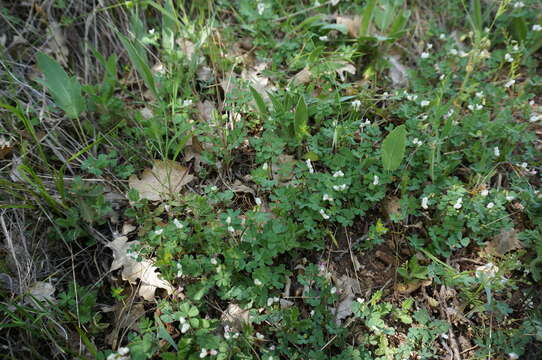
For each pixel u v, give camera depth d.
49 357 0.34
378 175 0.41
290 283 0.38
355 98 0.49
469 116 0.47
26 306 0.34
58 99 0.39
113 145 0.44
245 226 0.37
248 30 0.56
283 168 0.41
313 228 0.39
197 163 0.44
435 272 0.38
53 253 0.38
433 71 0.53
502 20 0.57
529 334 0.34
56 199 0.39
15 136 0.42
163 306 0.35
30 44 0.48
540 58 0.57
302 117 0.42
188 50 0.52
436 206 0.41
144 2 0.47
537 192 0.42
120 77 0.51
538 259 0.37
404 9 0.60
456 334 0.36
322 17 0.54
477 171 0.43
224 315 0.35
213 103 0.49
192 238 0.37
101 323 0.35
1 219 0.38
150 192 0.41
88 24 0.51
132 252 0.36
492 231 0.40
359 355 0.33
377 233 0.39
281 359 0.34
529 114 0.48
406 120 0.47
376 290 0.38
